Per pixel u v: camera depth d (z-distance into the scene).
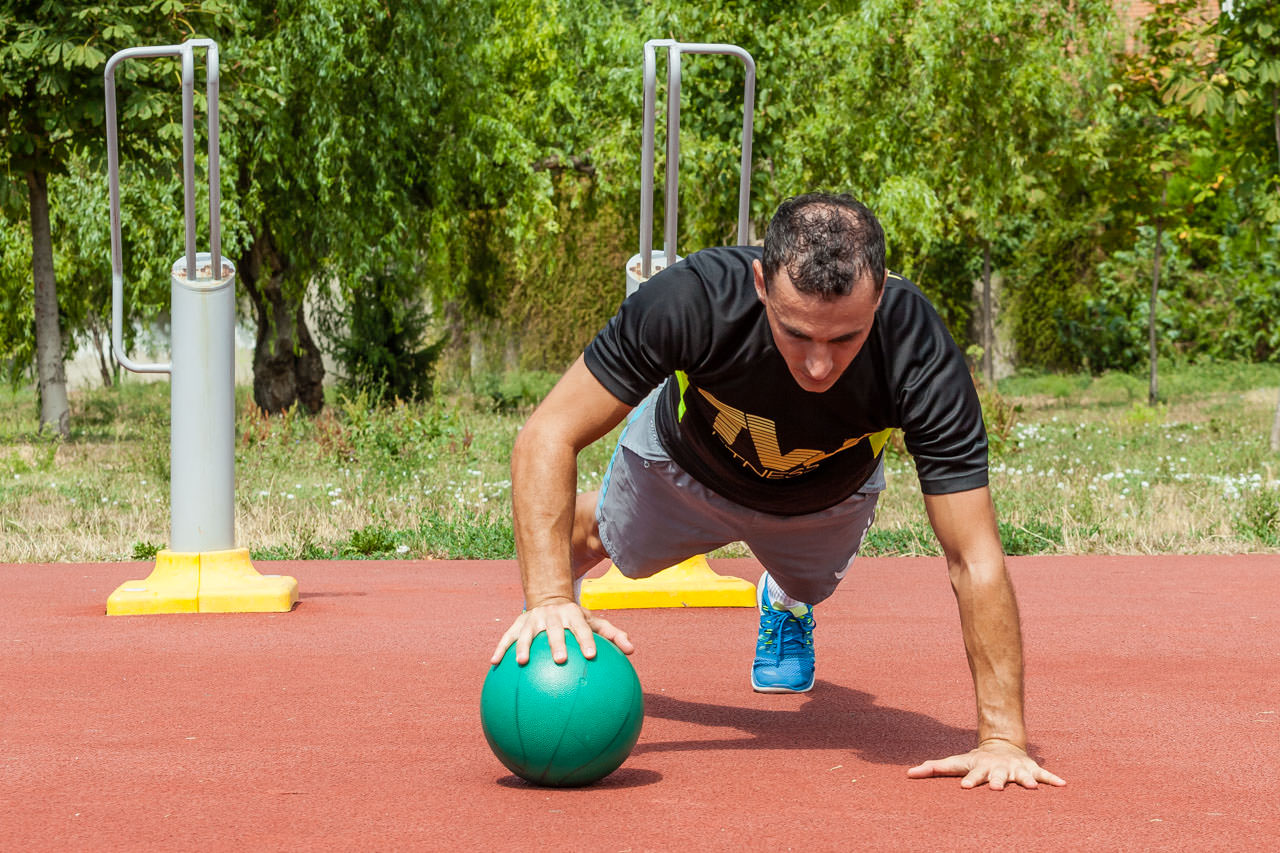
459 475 11.47
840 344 2.45
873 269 2.38
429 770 3.15
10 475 11.93
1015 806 2.80
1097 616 5.85
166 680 4.37
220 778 3.08
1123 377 24.66
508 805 2.80
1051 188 22.30
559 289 26.50
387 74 16.97
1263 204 15.62
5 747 3.42
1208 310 25.66
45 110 13.80
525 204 19.05
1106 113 20.39
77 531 8.86
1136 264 25.42
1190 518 9.02
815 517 3.39
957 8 18.55
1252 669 4.65
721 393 2.90
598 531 3.74
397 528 8.96
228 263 5.98
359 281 17.69
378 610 5.96
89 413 19.92
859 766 3.19
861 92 18.61
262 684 4.30
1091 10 20.45
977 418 2.81
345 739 3.50
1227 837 2.60
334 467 12.28
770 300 2.45
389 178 17.66
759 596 4.16
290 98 16.45
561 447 2.87
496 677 2.89
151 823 2.70
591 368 2.88
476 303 21.81
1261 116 14.66
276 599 5.89
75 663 4.68
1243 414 18.09
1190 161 20.94
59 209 18.25
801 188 18.20
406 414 13.73
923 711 3.92
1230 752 3.40
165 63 13.62
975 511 2.84
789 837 2.56
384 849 2.50
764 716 3.84
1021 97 19.84
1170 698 4.14
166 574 5.93
